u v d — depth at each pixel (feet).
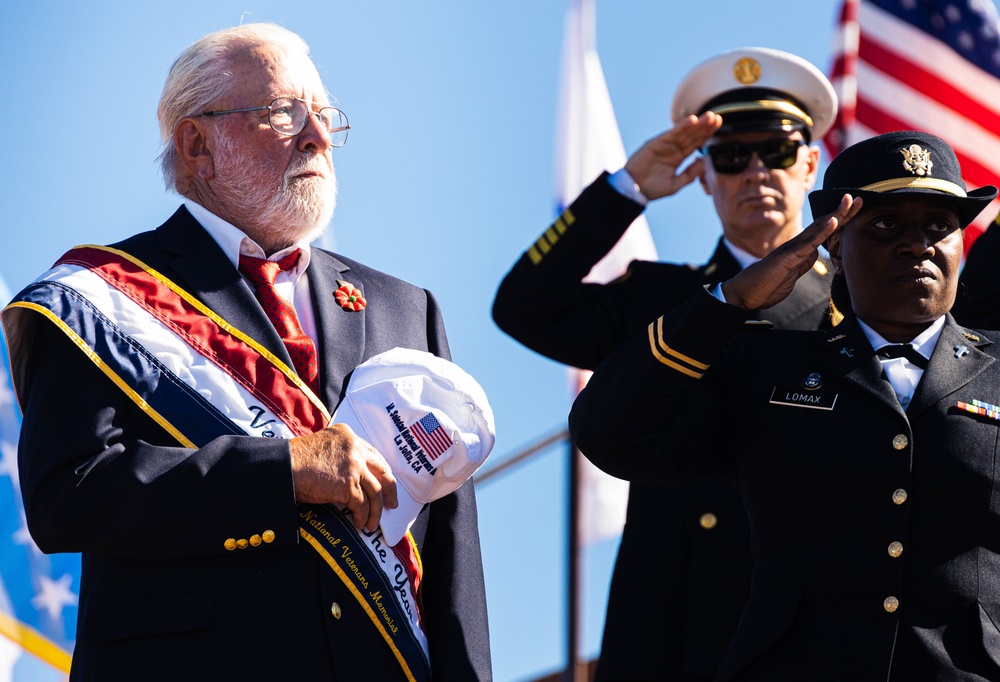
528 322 64.18
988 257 58.39
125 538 46.96
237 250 52.54
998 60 94.68
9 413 76.23
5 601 73.41
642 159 64.49
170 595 47.47
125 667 46.98
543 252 64.44
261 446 48.06
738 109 67.10
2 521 74.69
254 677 46.91
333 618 48.11
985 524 45.44
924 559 45.24
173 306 50.72
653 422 48.11
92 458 47.55
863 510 45.93
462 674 49.65
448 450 49.75
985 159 93.91
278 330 51.65
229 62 53.47
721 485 58.80
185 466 47.47
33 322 50.06
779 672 45.29
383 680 48.44
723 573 57.82
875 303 47.70
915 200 47.37
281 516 47.39
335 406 51.03
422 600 51.37
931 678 44.21
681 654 57.77
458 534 51.75
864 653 44.68
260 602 47.65
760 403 48.01
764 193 65.31
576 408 49.65
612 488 87.04
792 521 46.62
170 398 49.26
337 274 54.44
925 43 94.84
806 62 67.51
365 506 48.57
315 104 53.83
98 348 49.19
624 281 65.51
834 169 49.47
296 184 52.70
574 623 78.89
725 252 65.41
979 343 48.11
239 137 52.75
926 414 46.50
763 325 49.93
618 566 60.03
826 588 45.62
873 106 94.27
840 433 46.70
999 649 44.37
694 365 47.52
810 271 61.98
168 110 53.93
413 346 53.93
